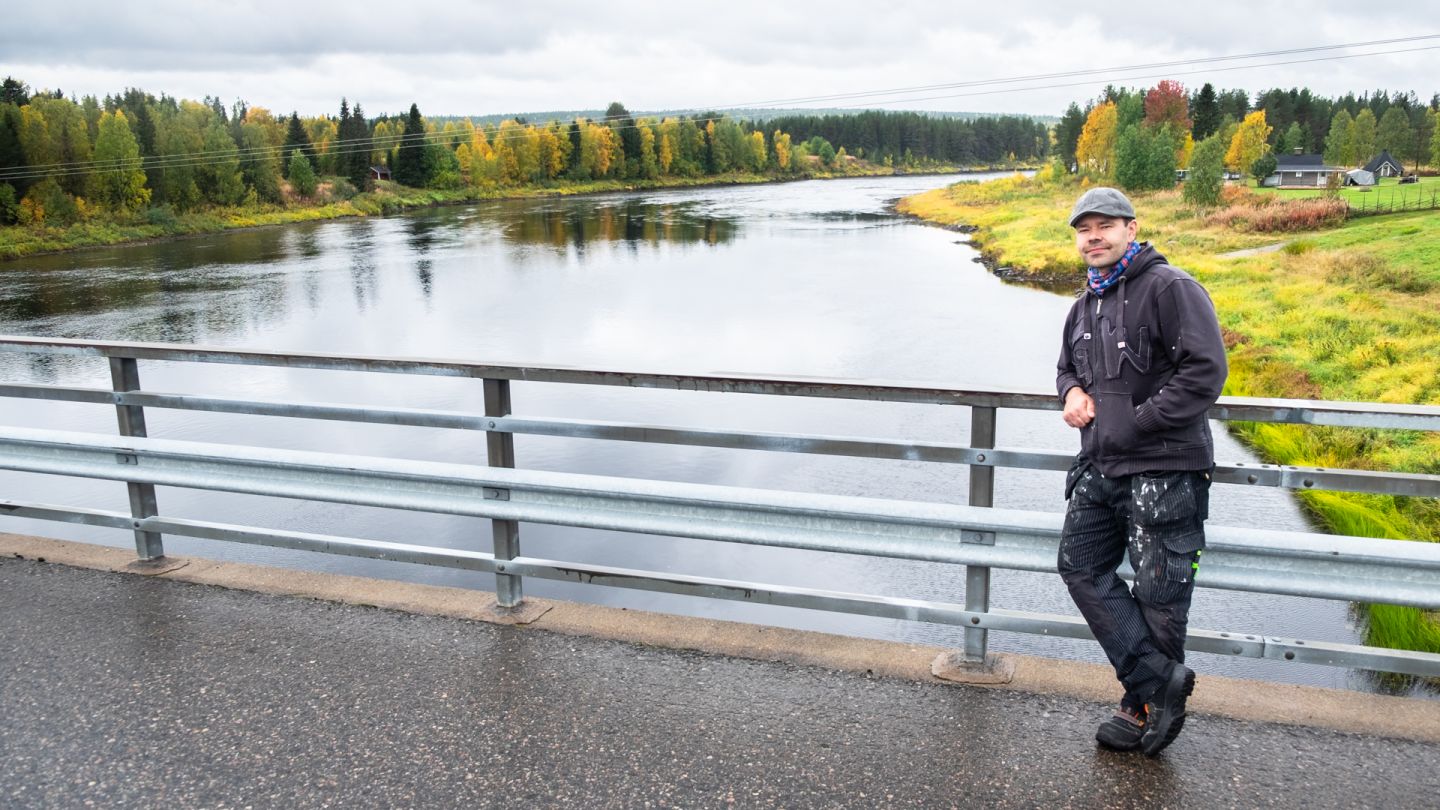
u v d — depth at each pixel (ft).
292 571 13.91
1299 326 81.05
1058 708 10.11
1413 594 9.27
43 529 36.55
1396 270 109.81
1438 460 44.06
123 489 42.42
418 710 10.32
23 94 416.26
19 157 302.04
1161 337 8.44
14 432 14.11
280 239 243.81
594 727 9.94
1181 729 9.48
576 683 10.82
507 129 494.18
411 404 65.46
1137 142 281.54
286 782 9.12
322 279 152.25
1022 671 10.82
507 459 12.06
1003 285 123.34
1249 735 9.59
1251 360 71.87
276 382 74.95
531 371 11.43
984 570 10.57
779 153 627.05
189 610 12.79
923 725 9.86
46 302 130.41
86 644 11.89
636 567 31.73
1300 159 378.12
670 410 60.13
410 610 12.68
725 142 588.91
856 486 41.14
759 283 131.44
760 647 11.51
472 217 309.22
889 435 53.11
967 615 10.69
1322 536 9.43
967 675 10.73
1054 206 239.50
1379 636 23.48
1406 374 63.82
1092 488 9.06
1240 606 26.21
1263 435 49.62
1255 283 108.78
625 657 11.37
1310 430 49.75
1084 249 8.84
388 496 12.51
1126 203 8.72
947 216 247.29
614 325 102.78
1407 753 9.26
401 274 156.46
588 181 512.22
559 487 11.60
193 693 10.73
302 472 12.82
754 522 10.96
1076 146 410.72
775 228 229.25
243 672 11.18
